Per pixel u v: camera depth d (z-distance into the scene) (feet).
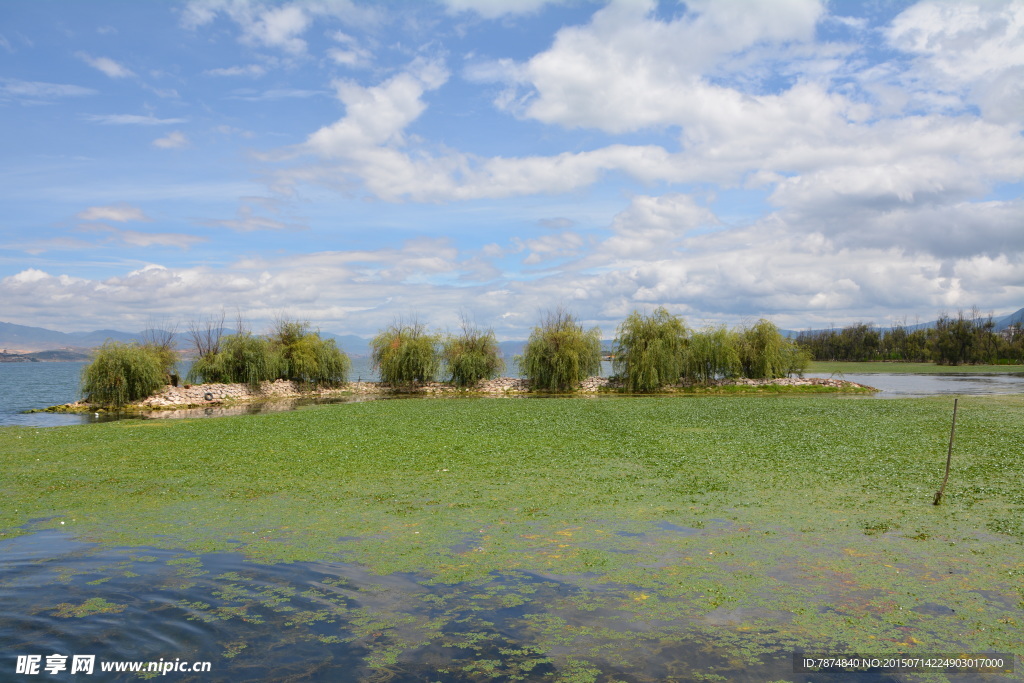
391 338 172.45
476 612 25.02
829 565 29.76
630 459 57.21
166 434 76.95
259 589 27.27
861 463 54.24
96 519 38.27
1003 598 25.98
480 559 30.99
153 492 45.27
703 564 30.09
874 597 26.18
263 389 153.48
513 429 79.61
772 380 160.66
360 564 30.37
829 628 23.48
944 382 190.19
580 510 39.68
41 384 250.37
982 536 33.86
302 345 165.78
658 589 27.20
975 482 46.37
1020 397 127.24
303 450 63.26
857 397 134.62
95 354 127.75
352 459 57.88
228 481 48.80
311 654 21.53
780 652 21.67
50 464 56.54
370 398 147.23
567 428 80.43
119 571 29.37
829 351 431.43
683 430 77.87
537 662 21.01
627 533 34.96
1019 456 56.54
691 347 160.15
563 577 28.63
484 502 41.86
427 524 36.86
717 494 43.57
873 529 35.22
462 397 147.84
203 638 22.65
